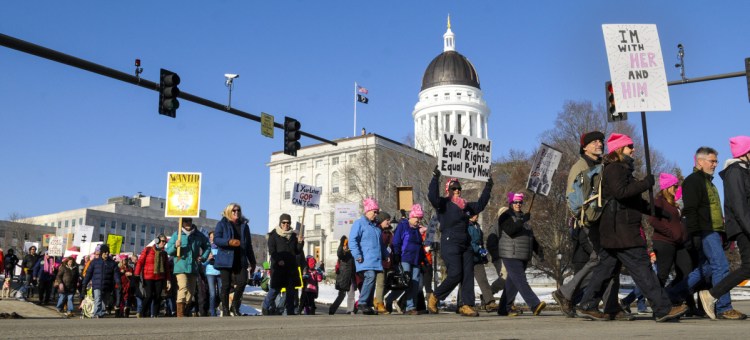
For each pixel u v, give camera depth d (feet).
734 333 14.03
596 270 20.15
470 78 337.31
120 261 52.21
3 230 366.63
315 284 46.98
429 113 327.26
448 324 18.54
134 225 411.95
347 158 286.66
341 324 18.58
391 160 138.00
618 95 21.83
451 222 25.59
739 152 21.66
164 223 433.07
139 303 46.42
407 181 130.72
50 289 66.44
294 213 301.63
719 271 22.25
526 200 107.34
